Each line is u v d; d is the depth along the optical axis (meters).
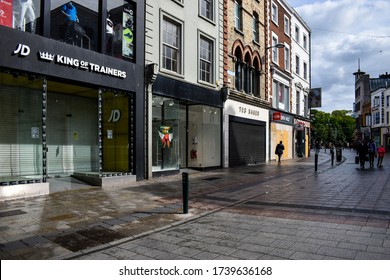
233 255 4.72
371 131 54.19
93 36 11.27
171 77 14.34
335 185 11.45
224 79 18.42
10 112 10.27
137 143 12.56
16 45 8.76
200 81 16.23
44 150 9.55
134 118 12.54
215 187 11.36
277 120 25.41
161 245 5.25
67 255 4.82
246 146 21.11
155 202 8.71
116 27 12.10
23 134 10.12
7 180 9.02
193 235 5.77
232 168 18.59
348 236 5.47
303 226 6.17
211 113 17.61
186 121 17.33
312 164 22.03
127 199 9.07
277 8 26.80
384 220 6.51
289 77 28.89
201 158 17.03
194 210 7.77
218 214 7.37
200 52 16.73
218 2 17.94
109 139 12.81
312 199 8.86
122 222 6.66
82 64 10.44
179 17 14.99
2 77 9.39
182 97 14.95
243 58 20.64
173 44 14.89
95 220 6.79
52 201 8.59
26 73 9.13
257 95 23.19
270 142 24.98
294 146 30.55
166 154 14.39
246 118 20.97
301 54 33.38
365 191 10.02
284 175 15.05
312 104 35.00
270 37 25.20
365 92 65.19
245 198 9.28
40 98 9.70
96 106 13.88
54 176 11.95
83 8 10.99
